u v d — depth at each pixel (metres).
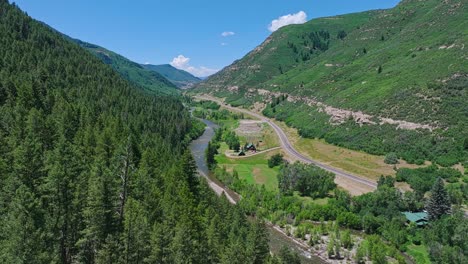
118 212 47.94
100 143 79.19
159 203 61.41
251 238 63.62
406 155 127.19
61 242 43.28
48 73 133.00
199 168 144.75
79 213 45.34
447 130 127.25
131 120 126.69
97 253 42.62
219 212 74.88
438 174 107.50
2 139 63.56
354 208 95.69
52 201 44.72
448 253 69.19
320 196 107.75
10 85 99.88
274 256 65.69
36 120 74.62
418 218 85.25
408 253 76.38
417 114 142.25
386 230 83.50
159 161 92.50
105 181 45.47
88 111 101.69
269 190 115.69
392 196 93.31
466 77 144.88
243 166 144.50
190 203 66.25
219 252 57.56
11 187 43.53
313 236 84.62
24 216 35.69
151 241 46.38
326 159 143.00
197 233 57.81
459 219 77.06
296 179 111.00
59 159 55.06
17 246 33.66
